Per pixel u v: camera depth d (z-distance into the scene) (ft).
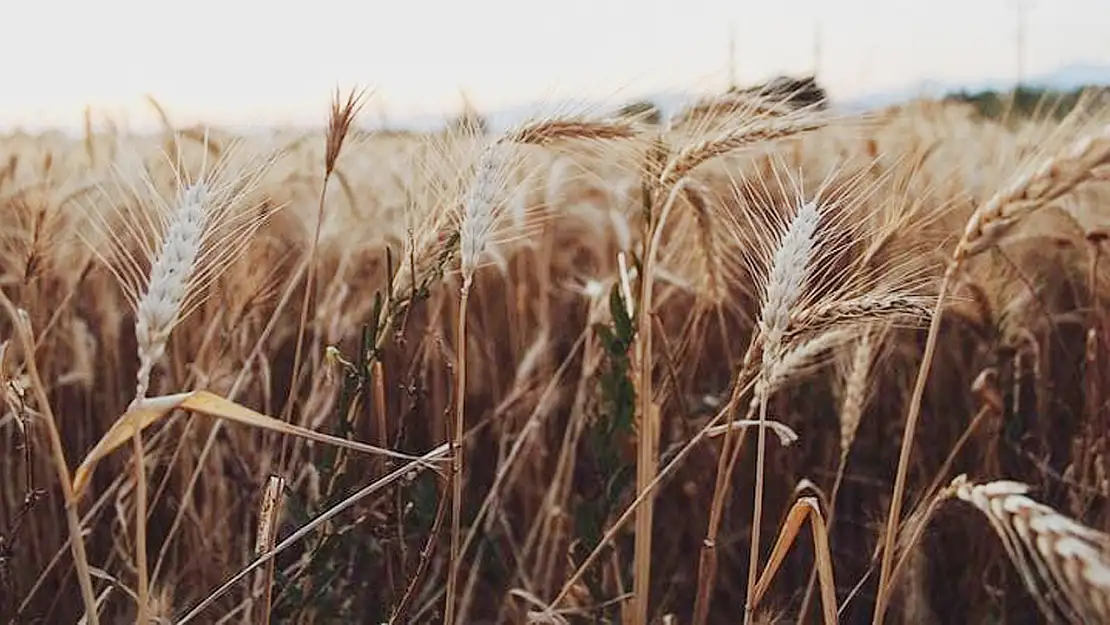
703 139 2.77
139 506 1.90
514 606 3.47
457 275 4.62
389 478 2.26
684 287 3.84
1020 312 4.33
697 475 4.27
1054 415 4.62
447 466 2.49
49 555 3.94
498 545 3.95
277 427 1.94
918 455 4.49
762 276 2.50
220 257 2.26
